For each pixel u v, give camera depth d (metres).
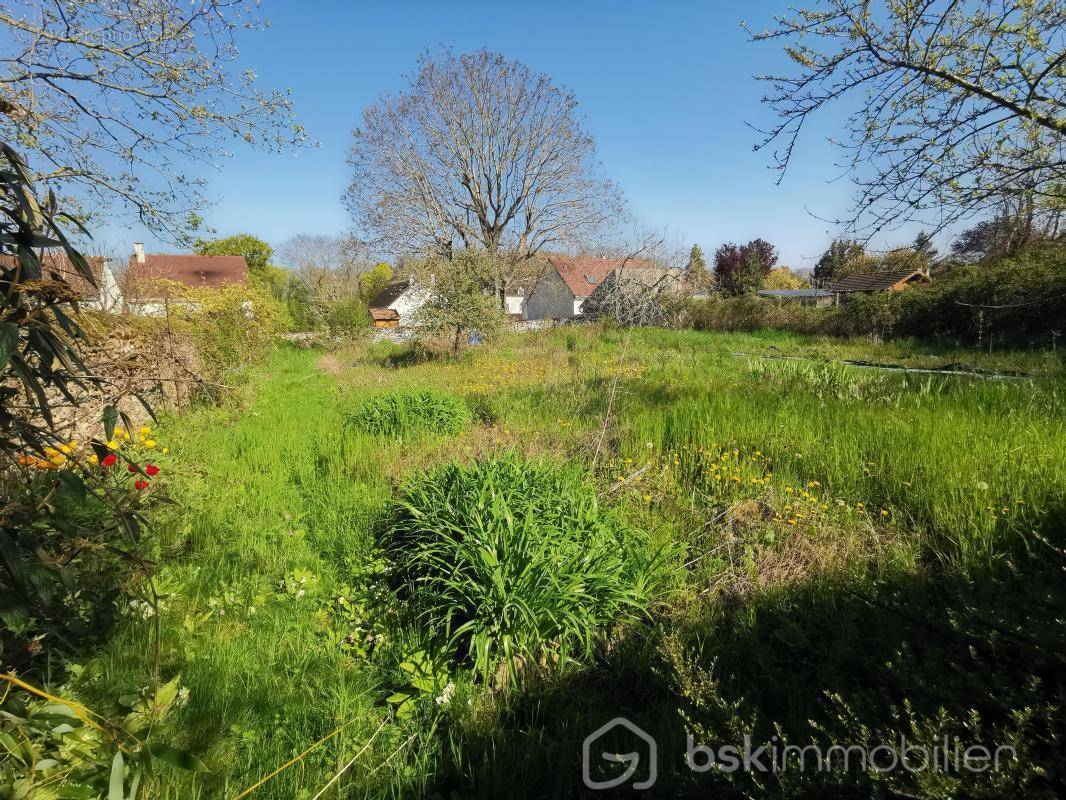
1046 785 1.50
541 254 33.09
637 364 12.02
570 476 4.34
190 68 5.30
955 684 1.94
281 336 25.95
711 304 26.27
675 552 3.51
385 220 28.28
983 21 3.62
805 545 3.56
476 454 5.68
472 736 2.38
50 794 1.50
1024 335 14.28
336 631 3.18
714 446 5.18
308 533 4.38
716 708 2.21
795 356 13.88
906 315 18.25
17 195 1.34
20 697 1.63
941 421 4.96
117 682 2.38
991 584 2.75
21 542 1.54
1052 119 3.52
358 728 2.43
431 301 16.22
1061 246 6.46
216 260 35.06
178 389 7.65
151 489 3.87
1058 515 3.25
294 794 2.06
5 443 1.52
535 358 14.81
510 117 29.91
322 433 7.20
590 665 2.79
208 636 2.99
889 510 3.89
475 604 2.94
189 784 2.03
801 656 2.65
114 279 8.15
